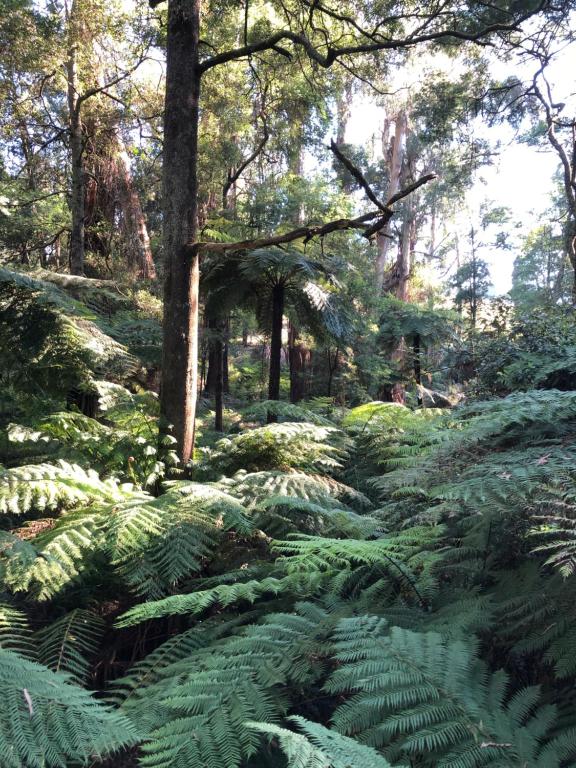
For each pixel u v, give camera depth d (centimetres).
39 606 272
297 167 1666
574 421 280
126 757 182
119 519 244
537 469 204
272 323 595
